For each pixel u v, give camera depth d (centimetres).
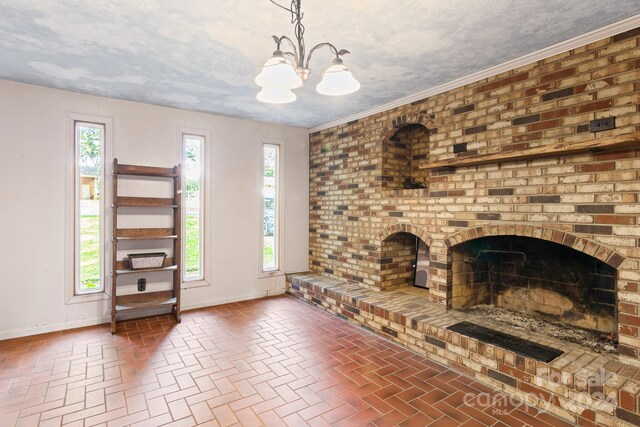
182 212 428
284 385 252
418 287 429
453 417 217
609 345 252
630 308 219
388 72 303
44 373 266
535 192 265
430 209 349
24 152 340
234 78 324
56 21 226
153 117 406
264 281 493
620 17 216
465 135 315
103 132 380
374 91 352
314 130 523
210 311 424
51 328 354
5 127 332
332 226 488
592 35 233
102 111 377
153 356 298
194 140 444
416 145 430
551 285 315
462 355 273
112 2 204
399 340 326
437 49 260
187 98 383
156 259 380
